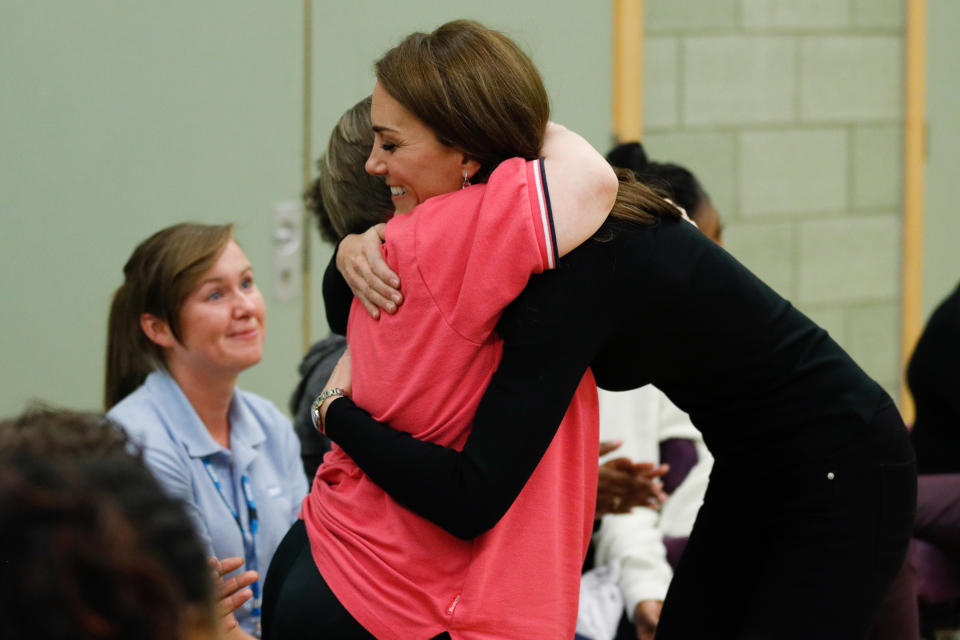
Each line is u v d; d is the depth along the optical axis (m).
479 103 3.40
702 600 4.12
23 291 7.31
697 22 9.47
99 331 7.56
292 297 8.23
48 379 7.43
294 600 3.59
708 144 9.70
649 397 5.82
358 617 3.47
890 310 10.73
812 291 10.34
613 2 9.01
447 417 3.43
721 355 3.62
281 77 7.99
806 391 3.72
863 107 10.32
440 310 3.39
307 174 8.19
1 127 7.14
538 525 3.47
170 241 4.76
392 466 3.39
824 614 3.76
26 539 1.66
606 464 5.20
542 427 3.34
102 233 7.51
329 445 5.36
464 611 3.40
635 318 3.49
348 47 8.19
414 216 3.50
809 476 3.76
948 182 10.80
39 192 7.29
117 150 7.50
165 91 7.61
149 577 1.68
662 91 9.44
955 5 10.55
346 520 3.59
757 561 3.99
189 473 4.72
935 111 10.62
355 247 3.65
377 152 3.59
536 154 3.54
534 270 3.32
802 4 9.88
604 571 5.62
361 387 3.56
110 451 1.94
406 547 3.46
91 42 7.35
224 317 4.73
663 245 3.49
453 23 3.56
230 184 7.91
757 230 10.02
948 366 6.39
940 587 6.05
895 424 3.86
